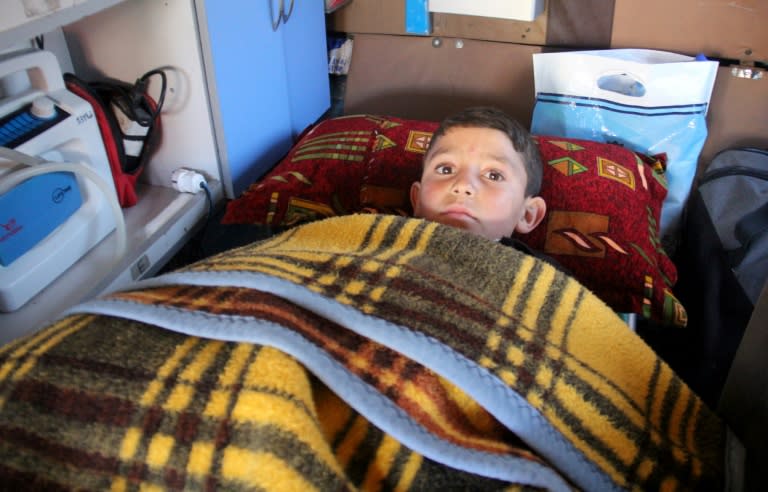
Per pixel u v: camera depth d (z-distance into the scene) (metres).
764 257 1.22
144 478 0.62
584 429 0.75
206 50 1.27
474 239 0.86
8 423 0.64
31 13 0.87
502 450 0.67
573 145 1.34
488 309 0.78
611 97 1.46
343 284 0.76
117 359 0.67
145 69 1.32
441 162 1.05
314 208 1.29
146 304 0.72
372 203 1.29
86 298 1.10
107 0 1.03
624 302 1.13
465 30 1.65
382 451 0.68
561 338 0.80
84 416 0.64
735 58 1.47
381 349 0.71
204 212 1.41
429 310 0.74
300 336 0.68
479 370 0.70
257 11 1.40
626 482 0.74
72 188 1.13
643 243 1.19
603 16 1.53
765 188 1.36
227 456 0.61
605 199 1.23
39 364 0.67
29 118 1.05
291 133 1.69
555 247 1.18
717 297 1.25
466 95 1.71
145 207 1.35
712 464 0.78
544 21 1.57
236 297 0.74
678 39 1.50
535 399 0.73
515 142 1.07
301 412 0.62
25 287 1.06
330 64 1.85
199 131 1.37
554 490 0.65
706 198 1.42
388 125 1.42
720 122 1.50
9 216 1.00
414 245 0.87
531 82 1.64
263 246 0.91
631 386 0.83
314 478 0.60
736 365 0.81
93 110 1.15
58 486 0.64
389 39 1.74
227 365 0.66
